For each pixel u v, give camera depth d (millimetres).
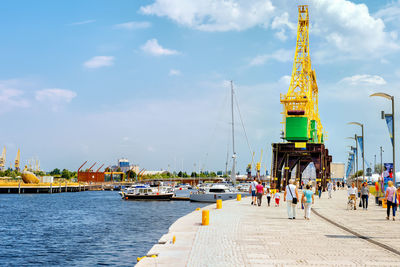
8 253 32625
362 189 36094
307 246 15391
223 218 26531
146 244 37188
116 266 28000
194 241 16594
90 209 82938
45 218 63594
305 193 26312
